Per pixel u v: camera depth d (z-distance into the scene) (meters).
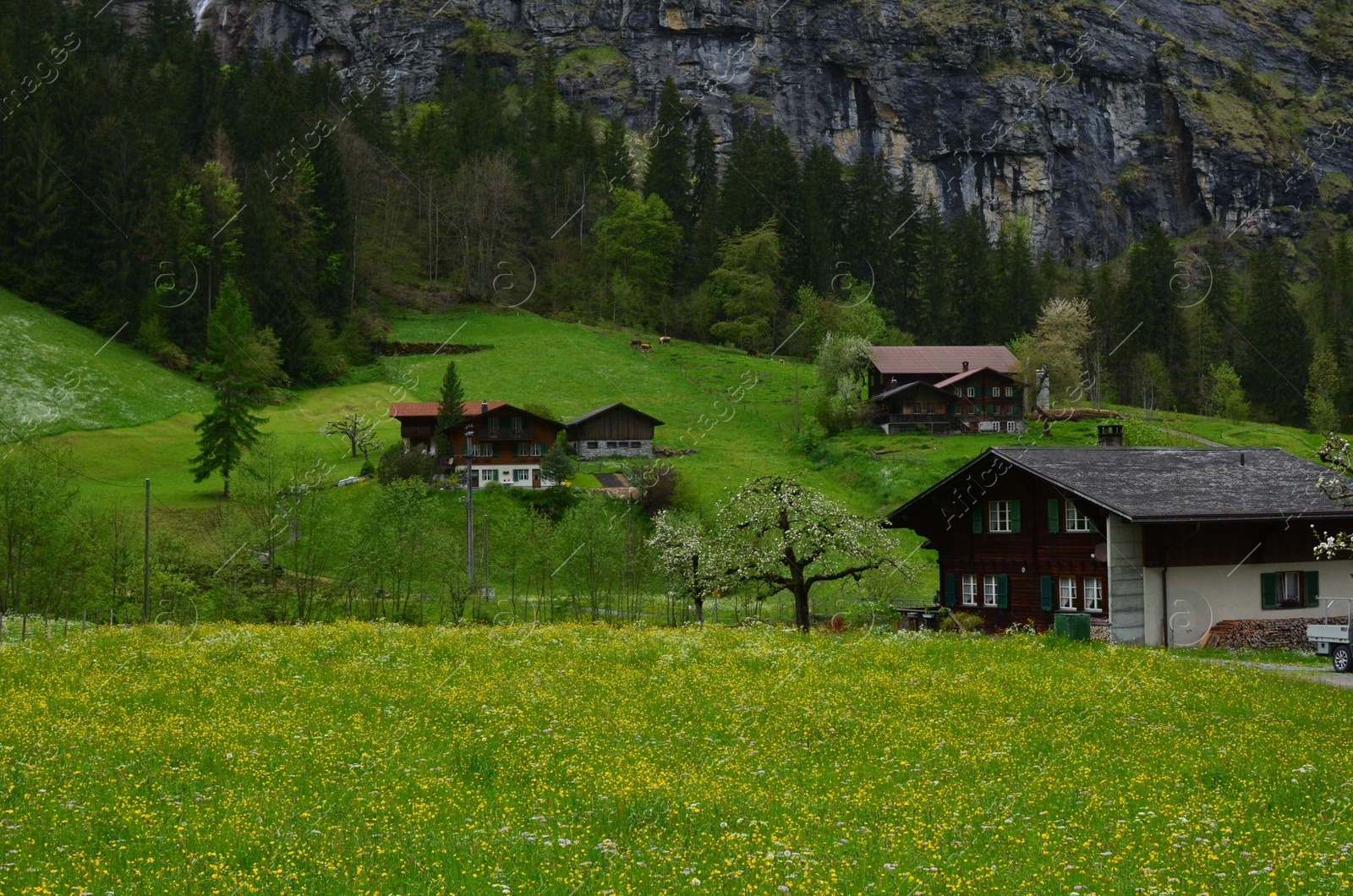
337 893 11.15
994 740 19.17
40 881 11.38
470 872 11.79
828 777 16.52
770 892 11.32
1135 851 13.02
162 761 16.64
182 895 11.04
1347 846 13.01
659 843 13.07
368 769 16.44
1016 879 11.96
